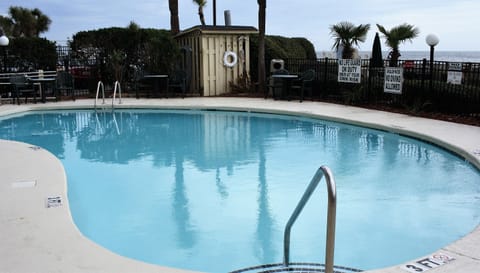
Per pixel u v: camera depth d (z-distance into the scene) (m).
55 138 9.88
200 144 9.16
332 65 14.51
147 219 5.10
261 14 16.50
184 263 4.05
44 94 14.41
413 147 8.58
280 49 18.98
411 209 5.29
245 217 5.13
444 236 4.54
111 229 4.82
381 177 6.61
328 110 12.24
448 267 3.25
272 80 15.05
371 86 13.05
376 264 3.99
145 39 17.31
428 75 11.35
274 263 3.99
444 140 7.99
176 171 7.14
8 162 6.45
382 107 12.43
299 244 4.40
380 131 9.84
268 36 20.23
